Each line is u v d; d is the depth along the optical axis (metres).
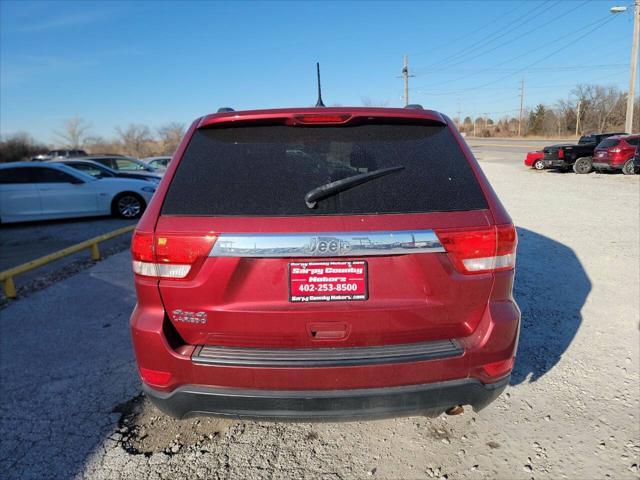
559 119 80.00
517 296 4.50
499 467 2.29
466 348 1.97
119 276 5.86
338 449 2.46
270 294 1.91
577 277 5.05
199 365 1.93
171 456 2.43
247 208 1.92
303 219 1.88
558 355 3.34
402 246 1.88
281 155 2.07
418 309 1.94
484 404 2.12
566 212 9.43
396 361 1.91
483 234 1.96
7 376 3.25
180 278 1.94
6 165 10.48
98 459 2.41
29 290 5.36
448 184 2.03
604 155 18.88
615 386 2.93
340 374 1.90
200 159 2.10
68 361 3.46
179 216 1.94
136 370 3.31
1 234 9.79
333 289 1.91
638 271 5.23
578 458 2.32
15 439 2.57
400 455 2.39
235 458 2.41
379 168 2.03
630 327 3.77
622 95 69.12
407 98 46.44
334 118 2.13
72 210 10.77
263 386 1.92
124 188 11.12
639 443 2.41
